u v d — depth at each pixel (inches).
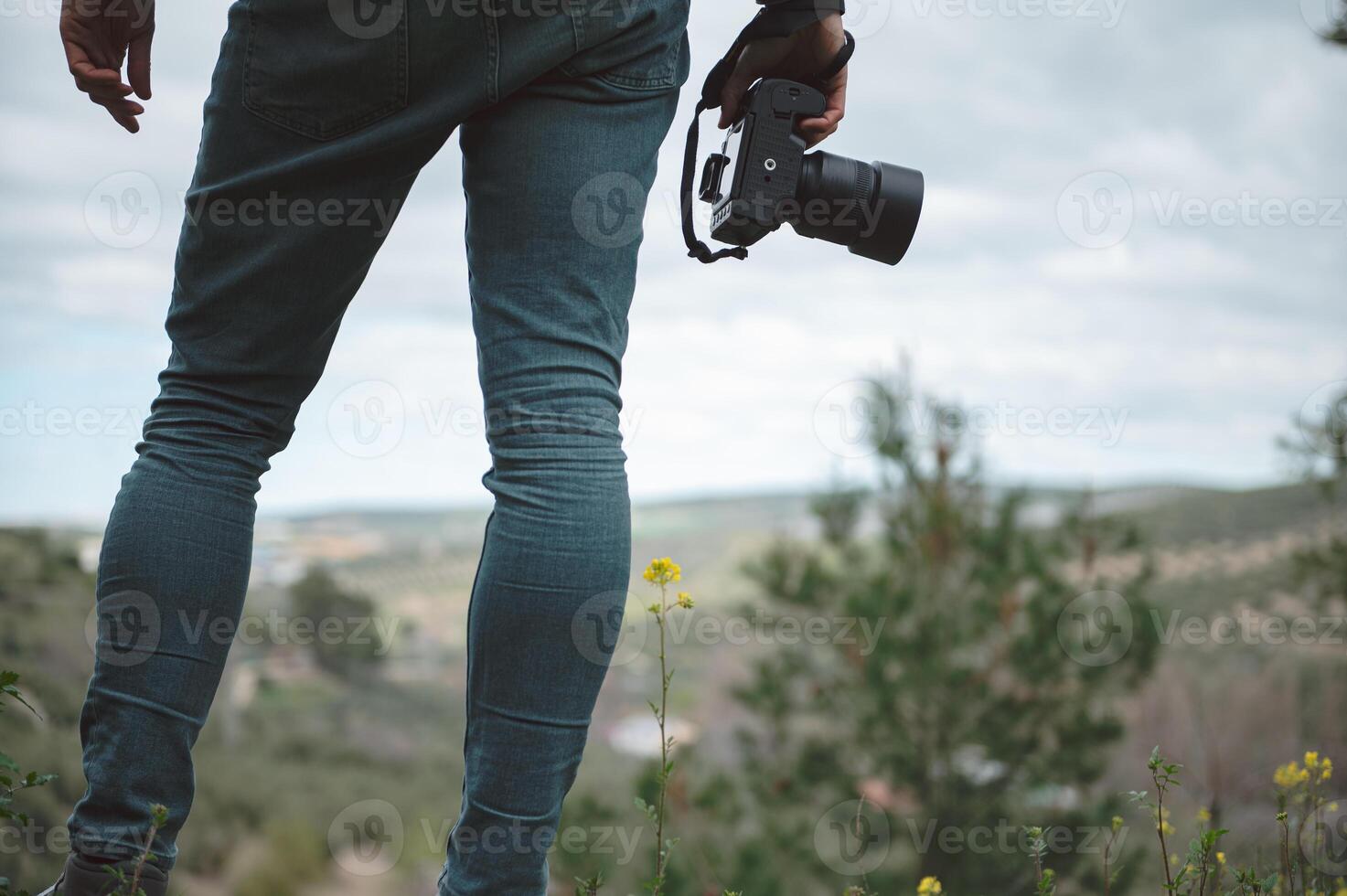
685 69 41.3
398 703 750.5
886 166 47.1
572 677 35.3
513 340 36.6
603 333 37.6
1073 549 249.1
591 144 37.2
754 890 206.4
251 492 39.0
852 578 258.1
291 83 36.4
